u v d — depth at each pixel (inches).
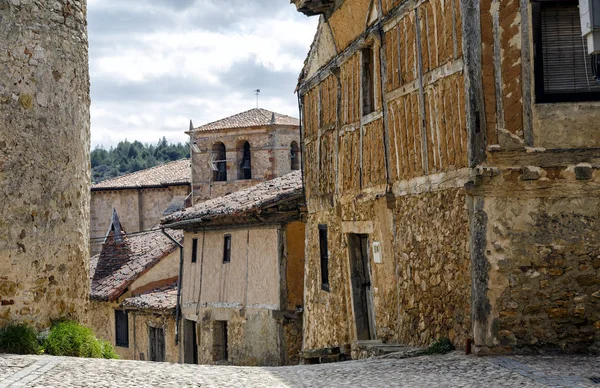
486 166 458.6
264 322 880.9
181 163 2110.0
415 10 532.4
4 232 506.9
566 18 461.4
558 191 460.1
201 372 446.0
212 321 988.6
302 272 869.2
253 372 452.1
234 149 1835.6
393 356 499.2
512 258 460.8
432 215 517.0
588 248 460.8
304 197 818.8
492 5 461.1
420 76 529.3
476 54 462.0
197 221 965.2
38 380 402.9
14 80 515.2
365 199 631.2
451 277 494.0
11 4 515.5
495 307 459.8
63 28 552.4
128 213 1977.1
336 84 702.5
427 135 522.9
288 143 1820.9
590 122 459.8
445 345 493.7
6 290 506.9
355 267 674.2
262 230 892.6
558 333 460.8
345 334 687.1
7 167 509.4
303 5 685.9
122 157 5349.4
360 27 632.4
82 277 569.0
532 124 459.5
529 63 459.5
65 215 549.3
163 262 1226.6
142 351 1159.0
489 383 382.6
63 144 548.4
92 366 445.4
